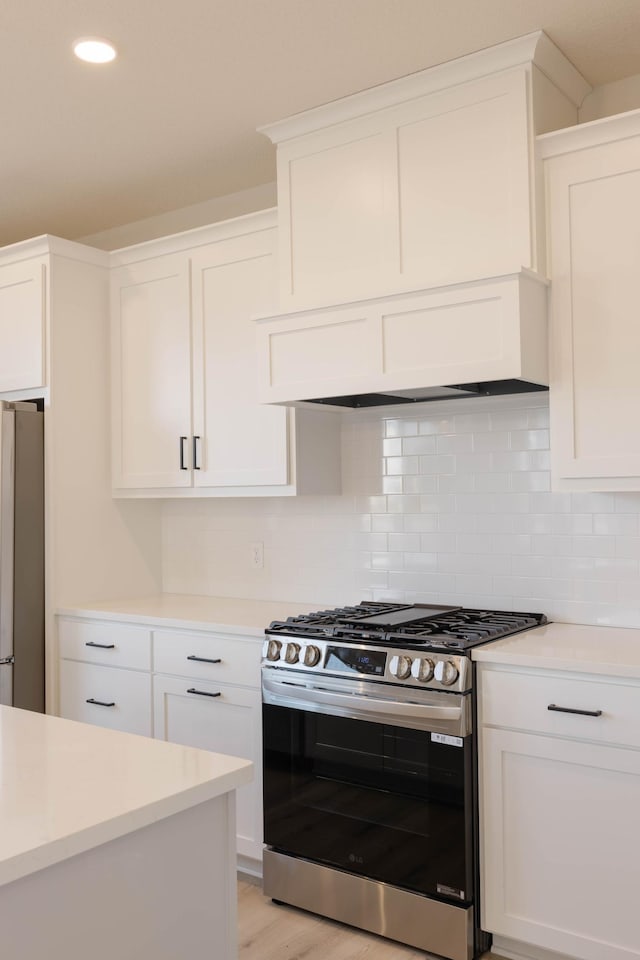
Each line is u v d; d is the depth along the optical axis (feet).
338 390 9.02
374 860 8.38
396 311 8.62
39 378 11.81
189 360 11.48
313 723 8.84
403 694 8.14
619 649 7.86
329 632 8.87
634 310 8.00
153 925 4.57
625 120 7.96
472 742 7.91
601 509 9.37
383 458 11.01
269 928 8.67
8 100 9.42
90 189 12.10
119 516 12.72
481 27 8.11
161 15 7.84
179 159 11.10
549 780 7.57
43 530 11.83
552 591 9.68
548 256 8.47
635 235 8.00
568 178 8.36
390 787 8.27
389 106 9.29
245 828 9.72
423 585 10.68
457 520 10.39
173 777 4.77
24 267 12.00
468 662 7.86
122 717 11.02
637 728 7.09
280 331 9.48
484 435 10.19
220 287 11.16
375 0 7.65
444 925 7.93
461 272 8.82
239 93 9.34
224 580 12.71
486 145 8.69
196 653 10.24
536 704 7.60
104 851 4.31
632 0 7.69
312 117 9.78
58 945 4.08
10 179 11.69
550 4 7.74
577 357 8.30
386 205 9.33
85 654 11.46
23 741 5.51
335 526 11.48
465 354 8.21
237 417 11.02
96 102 9.50
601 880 7.31
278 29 8.10
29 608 11.64
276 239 10.61
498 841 7.84
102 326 12.45
